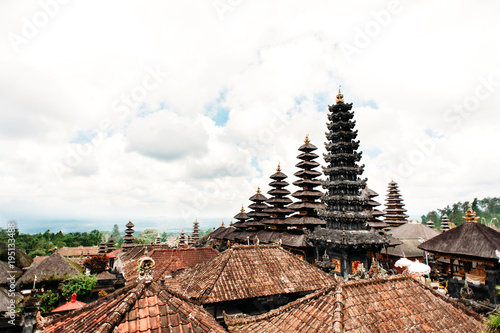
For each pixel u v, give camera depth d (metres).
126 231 74.31
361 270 15.44
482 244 25.69
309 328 10.36
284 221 45.41
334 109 33.75
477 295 25.39
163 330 8.52
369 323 10.51
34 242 103.25
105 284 37.19
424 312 12.09
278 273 20.62
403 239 42.75
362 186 31.52
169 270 26.72
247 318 12.88
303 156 48.72
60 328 9.64
